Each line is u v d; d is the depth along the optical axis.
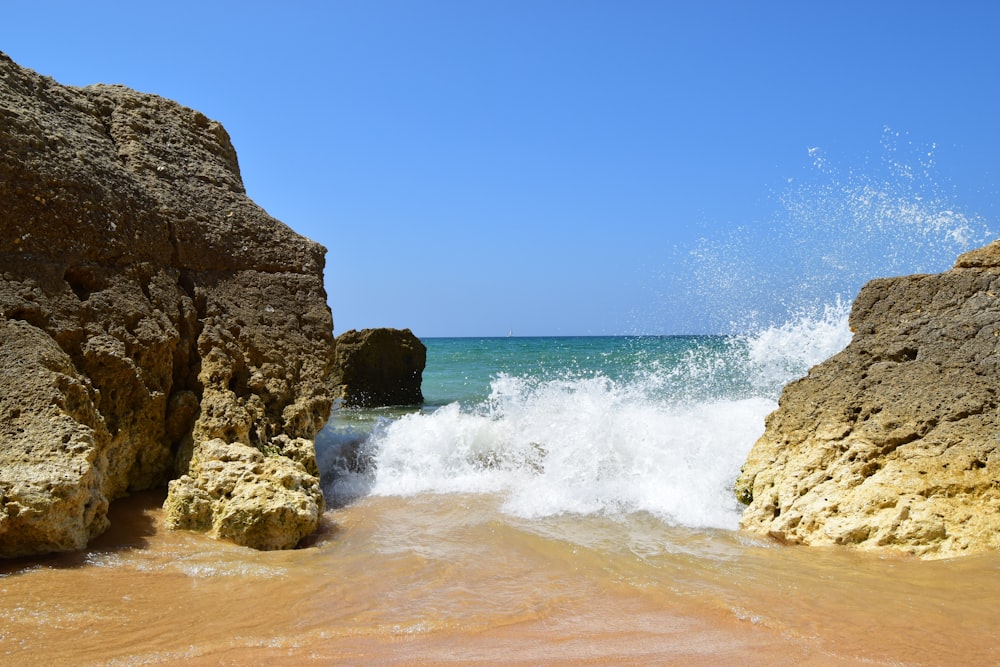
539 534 6.38
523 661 3.77
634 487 7.68
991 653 3.80
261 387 7.82
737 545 6.02
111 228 7.14
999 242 6.80
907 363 6.61
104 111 8.45
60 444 5.40
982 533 5.35
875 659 3.76
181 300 7.73
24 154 6.60
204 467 6.53
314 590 4.90
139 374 6.77
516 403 10.71
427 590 4.94
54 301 6.42
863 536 5.79
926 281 7.04
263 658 3.82
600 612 4.50
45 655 3.79
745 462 7.20
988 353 6.18
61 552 5.27
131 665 3.71
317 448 9.39
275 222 9.34
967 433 5.79
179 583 4.95
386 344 18.11
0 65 7.11
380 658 3.82
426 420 9.80
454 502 7.68
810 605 4.53
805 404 6.94
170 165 8.57
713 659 3.78
